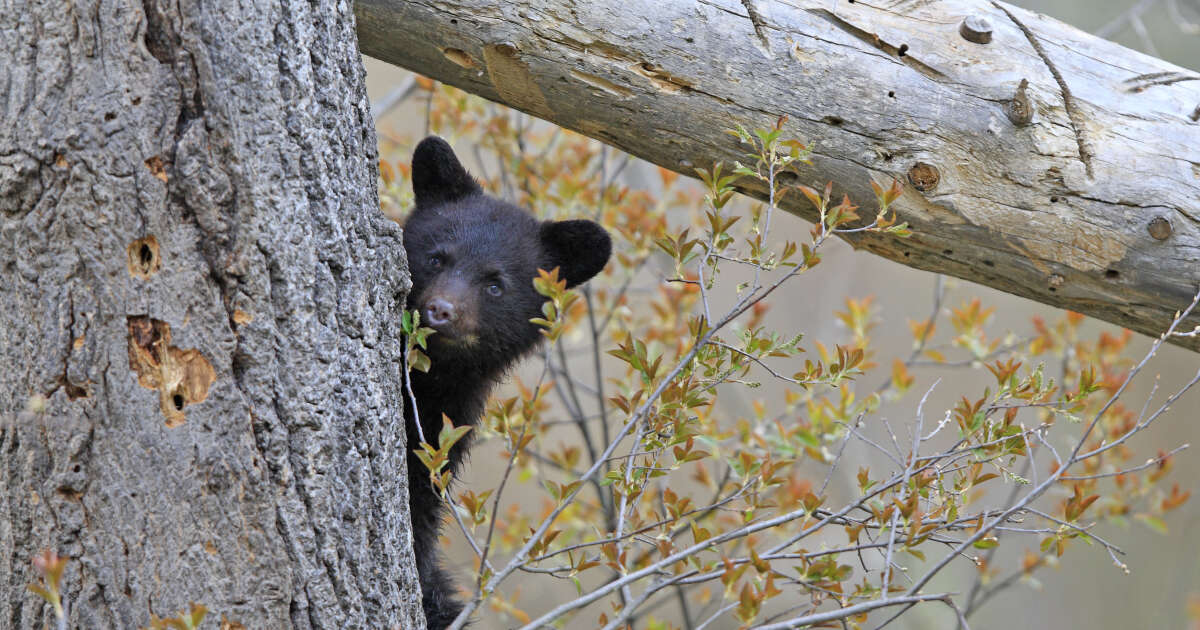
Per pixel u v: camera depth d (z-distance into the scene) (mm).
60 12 5871
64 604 6086
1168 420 25172
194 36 5996
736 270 22766
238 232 6137
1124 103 8742
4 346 6039
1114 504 12898
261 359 6227
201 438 6098
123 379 6000
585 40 8539
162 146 5961
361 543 6703
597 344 14055
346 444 6641
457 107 13664
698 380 7875
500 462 23422
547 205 14000
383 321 7109
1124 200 8602
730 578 7207
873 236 9125
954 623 19562
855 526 8016
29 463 6055
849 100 8609
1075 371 13203
